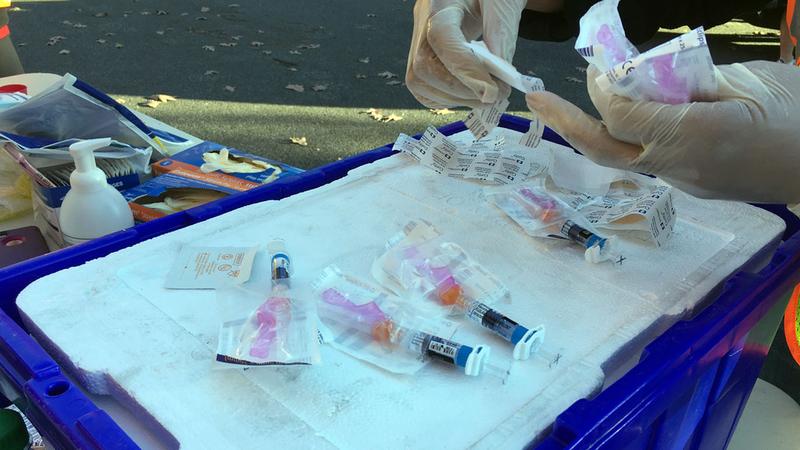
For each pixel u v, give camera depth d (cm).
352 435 58
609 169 106
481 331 72
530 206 95
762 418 115
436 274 78
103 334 70
